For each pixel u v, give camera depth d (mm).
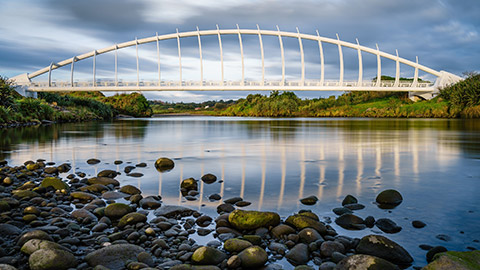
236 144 15914
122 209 5004
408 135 21688
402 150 13195
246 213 4480
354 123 44031
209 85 77250
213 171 8539
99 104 69812
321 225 4230
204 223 4574
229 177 7742
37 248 3492
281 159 10703
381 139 18719
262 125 38906
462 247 3695
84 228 4301
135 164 9781
